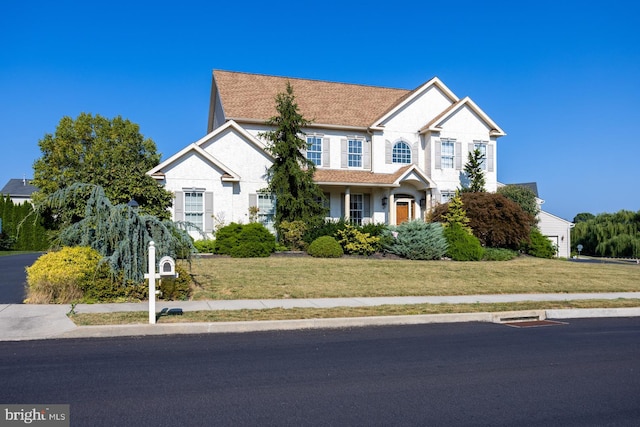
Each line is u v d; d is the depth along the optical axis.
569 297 15.36
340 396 6.12
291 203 24.30
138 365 7.41
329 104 31.28
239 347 8.74
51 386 6.34
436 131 30.16
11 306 11.70
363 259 21.73
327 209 25.36
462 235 23.41
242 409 5.60
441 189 30.19
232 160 25.88
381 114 31.47
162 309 11.75
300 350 8.57
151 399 5.90
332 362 7.77
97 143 37.69
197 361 7.71
